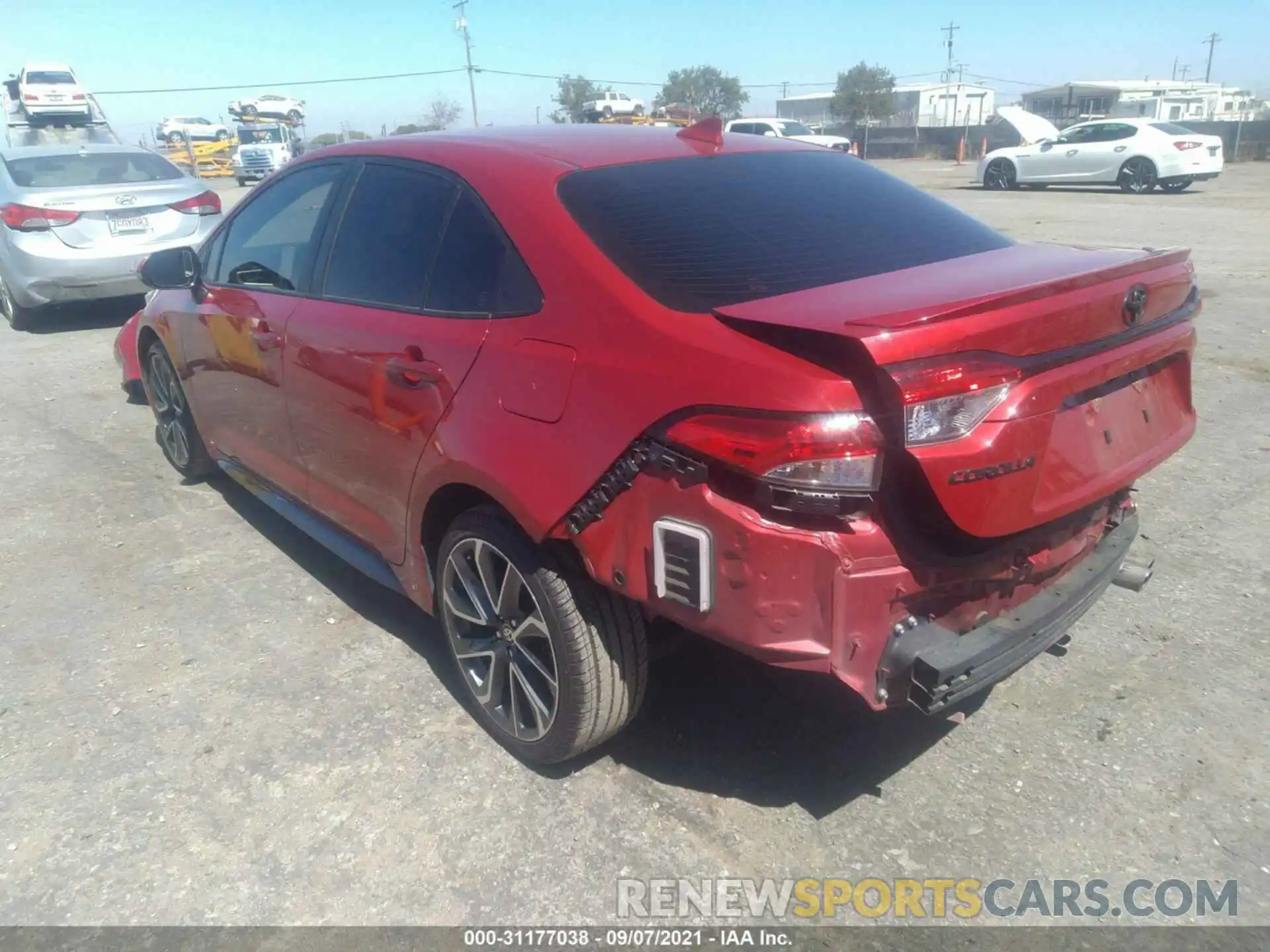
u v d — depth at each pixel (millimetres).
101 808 2895
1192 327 2963
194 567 4414
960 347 2164
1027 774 2957
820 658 2254
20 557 4523
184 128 45906
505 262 2842
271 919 2500
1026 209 16969
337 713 3322
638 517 2412
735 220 2879
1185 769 2963
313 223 3750
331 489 3697
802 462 2129
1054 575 2723
